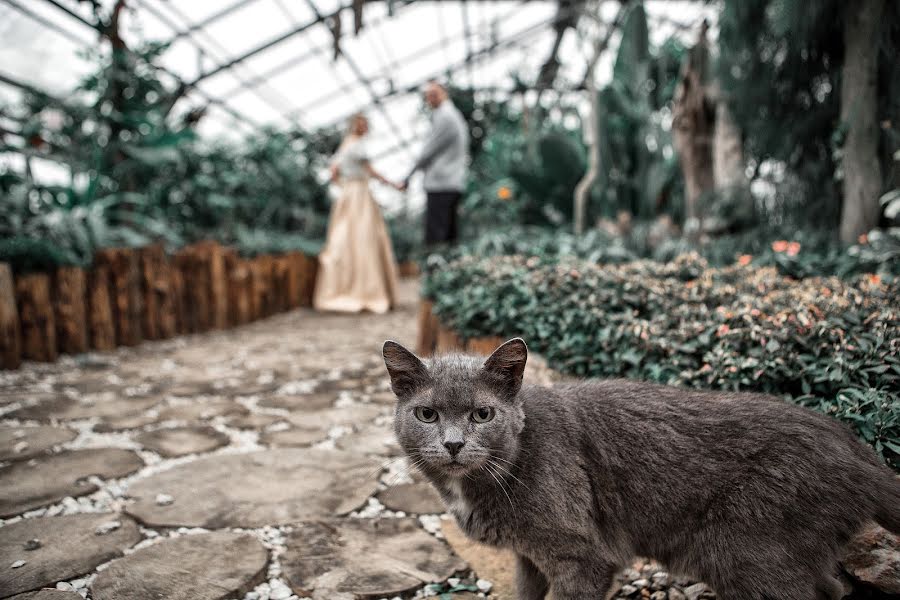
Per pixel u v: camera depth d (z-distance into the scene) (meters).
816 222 5.94
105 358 6.16
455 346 4.75
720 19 6.05
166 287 7.12
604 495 1.96
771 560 1.73
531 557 2.02
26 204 6.80
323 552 2.50
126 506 2.88
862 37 4.83
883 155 4.95
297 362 6.12
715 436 1.88
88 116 8.34
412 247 18.84
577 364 3.54
